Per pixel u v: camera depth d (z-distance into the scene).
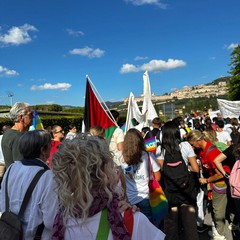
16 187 2.25
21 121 3.80
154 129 7.61
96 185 1.62
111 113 6.82
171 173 4.15
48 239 2.17
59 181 1.62
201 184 5.04
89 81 6.57
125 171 3.65
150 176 3.68
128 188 3.63
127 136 3.66
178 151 4.20
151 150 4.87
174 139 4.20
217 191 4.55
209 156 4.44
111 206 1.61
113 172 1.69
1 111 27.11
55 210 2.14
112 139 6.14
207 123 8.50
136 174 3.62
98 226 1.57
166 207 3.70
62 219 1.63
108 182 1.66
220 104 18.16
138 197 3.58
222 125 7.59
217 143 5.46
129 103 10.29
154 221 3.66
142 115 10.80
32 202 2.18
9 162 3.61
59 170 1.62
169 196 4.20
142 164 3.64
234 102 17.83
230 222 5.39
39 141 2.41
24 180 2.24
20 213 2.18
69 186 1.60
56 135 6.40
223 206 4.59
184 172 4.14
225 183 4.50
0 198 2.33
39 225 2.17
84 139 1.71
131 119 10.08
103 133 4.54
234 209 4.58
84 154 1.61
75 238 1.57
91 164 1.60
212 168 4.50
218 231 4.68
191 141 4.60
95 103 6.57
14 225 2.12
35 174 2.24
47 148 2.48
